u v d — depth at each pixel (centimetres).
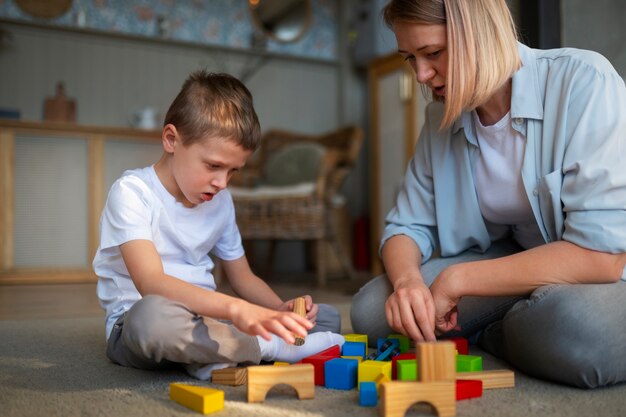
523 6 178
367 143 459
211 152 103
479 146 119
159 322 89
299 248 445
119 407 82
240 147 105
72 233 354
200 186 106
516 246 135
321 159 335
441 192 128
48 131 347
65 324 172
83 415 78
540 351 91
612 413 77
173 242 113
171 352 91
